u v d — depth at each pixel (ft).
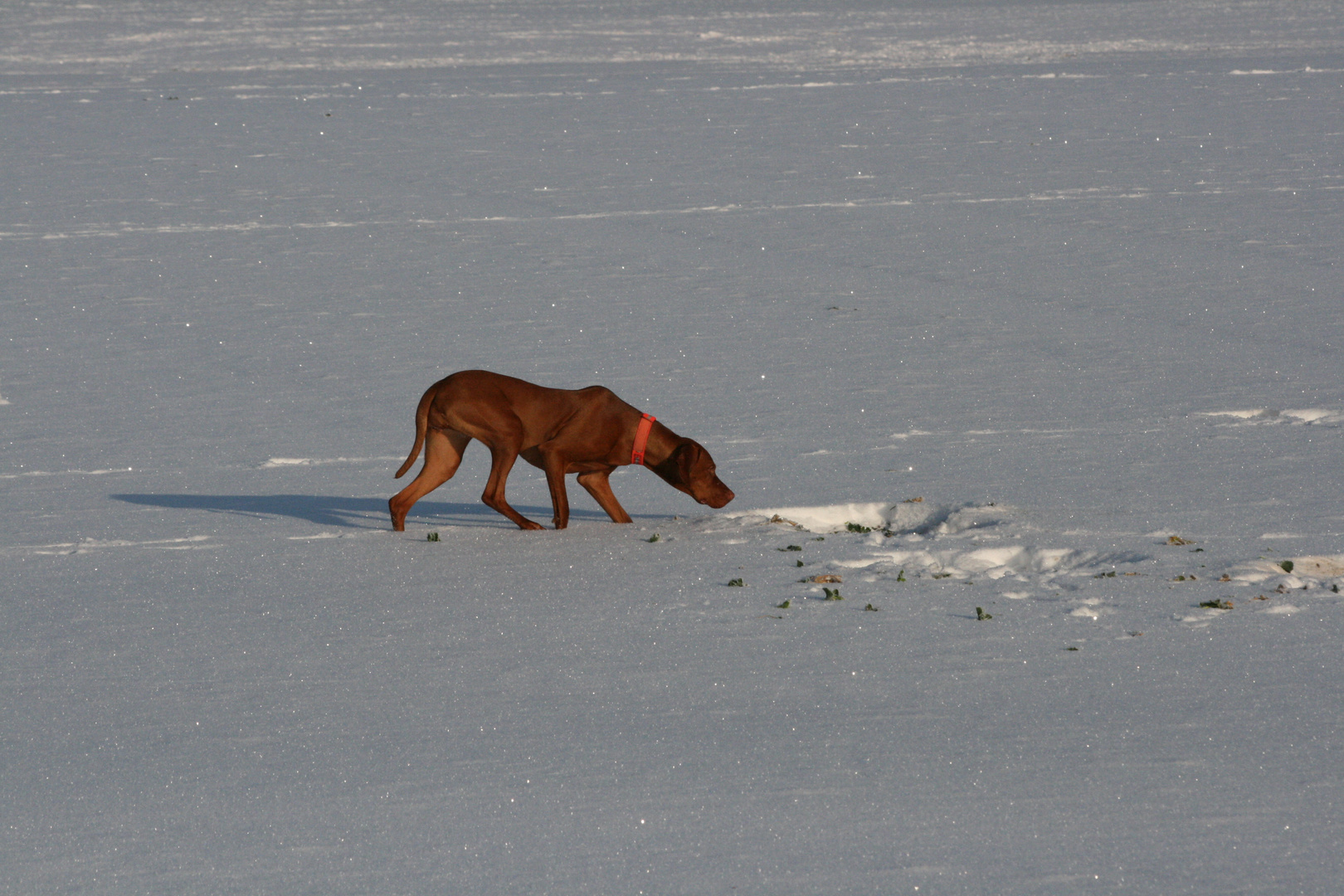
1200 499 69.00
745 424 87.66
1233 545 61.00
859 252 145.89
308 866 34.32
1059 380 98.12
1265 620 51.57
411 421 89.92
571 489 75.36
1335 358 102.53
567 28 437.99
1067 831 35.78
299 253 146.51
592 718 43.73
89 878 33.88
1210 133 225.56
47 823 36.91
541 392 65.51
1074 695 44.96
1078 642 49.73
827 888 33.09
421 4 522.47
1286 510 66.54
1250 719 42.83
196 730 43.21
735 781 38.91
